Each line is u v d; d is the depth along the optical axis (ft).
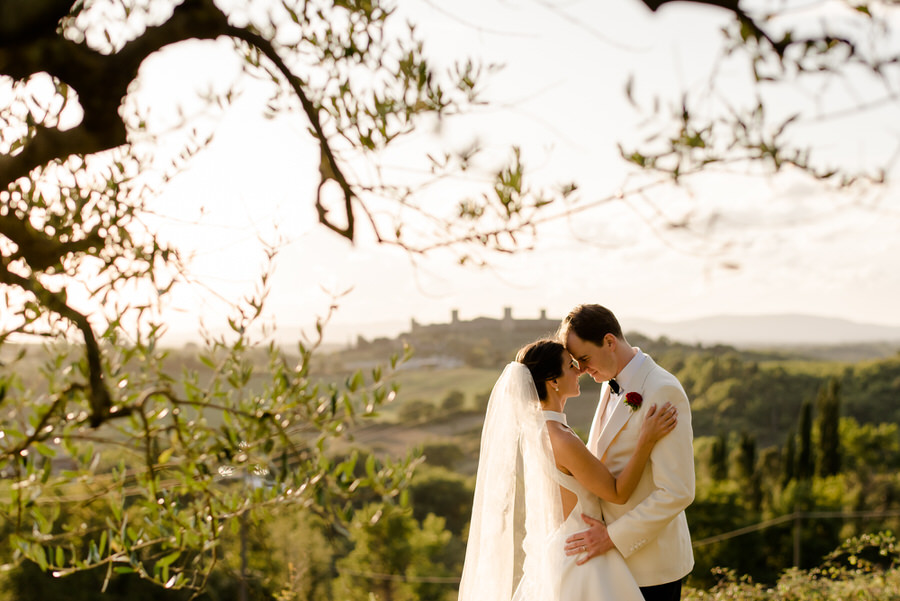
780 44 2.97
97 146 3.84
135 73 3.75
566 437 10.25
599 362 10.59
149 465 4.32
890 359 305.12
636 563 10.11
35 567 57.47
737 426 269.03
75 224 5.64
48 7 3.07
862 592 16.96
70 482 5.37
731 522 101.30
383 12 5.29
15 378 5.28
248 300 5.68
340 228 4.34
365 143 5.21
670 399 9.96
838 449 144.56
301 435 5.56
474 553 10.92
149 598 59.21
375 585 91.71
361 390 5.56
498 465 10.49
